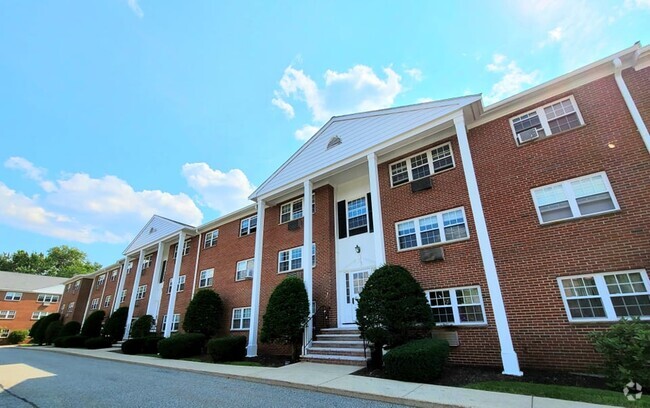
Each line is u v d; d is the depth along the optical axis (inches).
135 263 1059.9
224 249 713.0
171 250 890.7
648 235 253.4
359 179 522.0
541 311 287.7
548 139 327.3
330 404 202.8
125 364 481.7
